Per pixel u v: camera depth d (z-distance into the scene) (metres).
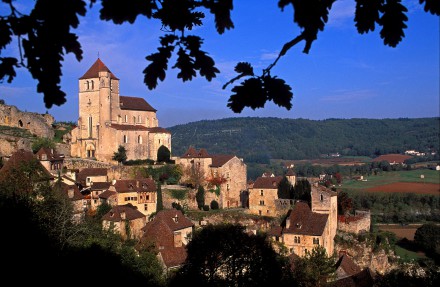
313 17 8.30
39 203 55.03
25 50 8.80
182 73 10.52
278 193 110.00
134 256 51.25
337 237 101.19
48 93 9.17
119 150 119.69
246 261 47.62
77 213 82.00
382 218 157.38
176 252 71.62
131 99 135.12
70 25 8.50
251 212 111.62
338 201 111.56
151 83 10.52
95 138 124.12
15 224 40.25
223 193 119.38
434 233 118.62
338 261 91.06
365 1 9.80
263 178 112.88
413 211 160.00
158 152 126.38
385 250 102.88
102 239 53.34
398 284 54.91
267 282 47.72
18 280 34.12
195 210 112.00
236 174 123.56
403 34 9.94
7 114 126.81
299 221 94.56
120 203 100.62
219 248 47.72
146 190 104.81
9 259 35.41
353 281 72.00
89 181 109.06
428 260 108.50
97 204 100.69
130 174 115.81
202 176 119.75
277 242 91.94
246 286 46.97
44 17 8.38
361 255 98.44
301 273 56.50
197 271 47.31
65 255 44.41
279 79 10.10
